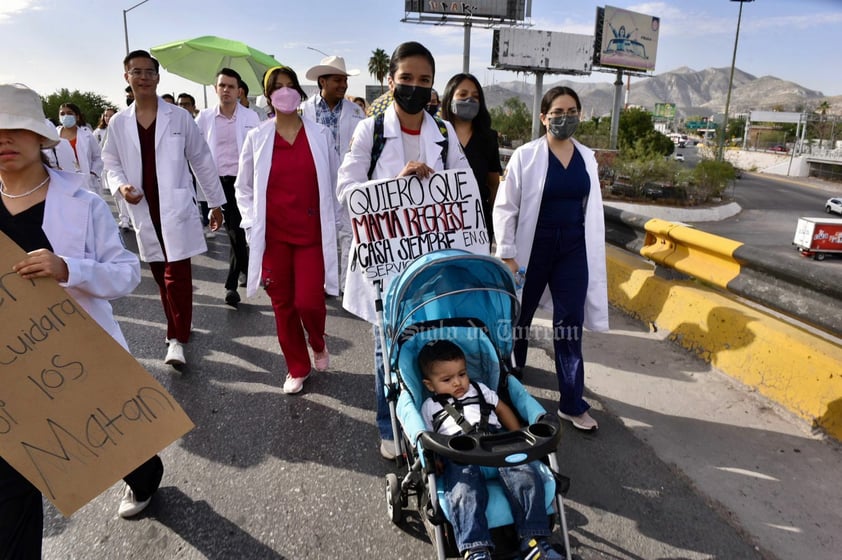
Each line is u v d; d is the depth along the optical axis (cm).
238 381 452
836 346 387
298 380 433
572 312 383
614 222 650
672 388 432
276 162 408
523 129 5569
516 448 218
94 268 229
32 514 225
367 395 431
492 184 467
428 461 233
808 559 269
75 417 222
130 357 232
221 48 1013
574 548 275
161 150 452
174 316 471
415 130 353
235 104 687
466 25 4194
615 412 401
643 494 315
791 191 5594
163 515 300
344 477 333
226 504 309
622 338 525
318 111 616
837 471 332
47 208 230
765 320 436
